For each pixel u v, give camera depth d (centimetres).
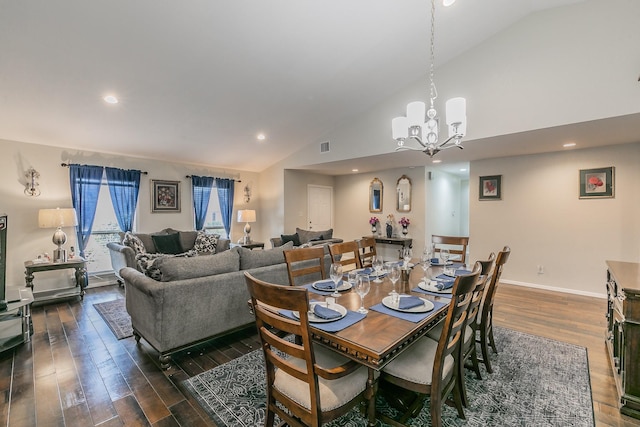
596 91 302
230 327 278
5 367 241
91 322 338
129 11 263
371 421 155
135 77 346
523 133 354
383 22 322
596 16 302
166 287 233
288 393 142
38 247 452
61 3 246
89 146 493
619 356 205
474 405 192
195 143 545
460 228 901
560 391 207
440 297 196
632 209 405
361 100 485
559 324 327
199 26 291
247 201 738
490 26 353
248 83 393
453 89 401
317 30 320
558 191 459
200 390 209
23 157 444
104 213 532
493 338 269
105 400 199
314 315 158
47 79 328
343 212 810
